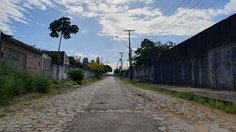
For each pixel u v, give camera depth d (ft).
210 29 73.87
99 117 30.09
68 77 156.87
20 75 59.31
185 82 98.94
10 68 56.95
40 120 28.17
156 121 27.73
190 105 43.24
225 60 65.67
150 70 173.37
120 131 22.81
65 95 63.26
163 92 76.43
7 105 41.93
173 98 56.80
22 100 49.21
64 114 32.42
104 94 67.36
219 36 68.49
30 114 32.48
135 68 268.21
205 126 25.34
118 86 119.24
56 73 129.18
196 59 86.22
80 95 63.46
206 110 36.99
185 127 24.77
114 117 30.12
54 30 221.05
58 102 46.57
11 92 49.29
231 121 28.14
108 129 23.61
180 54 104.73
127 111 35.37
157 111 35.73
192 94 55.88
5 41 66.18
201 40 81.20
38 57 96.53
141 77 220.23
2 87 44.52
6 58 67.36
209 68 75.82
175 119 29.19
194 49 87.81
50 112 34.17
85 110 36.17
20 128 24.21
